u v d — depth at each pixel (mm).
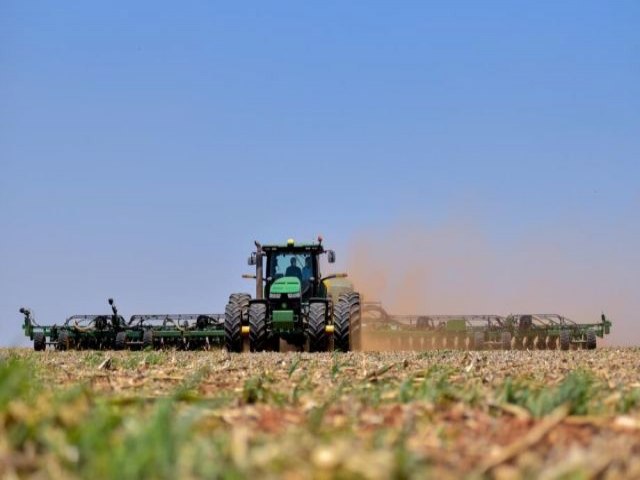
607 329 42406
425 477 5164
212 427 7605
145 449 5340
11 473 5305
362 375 14922
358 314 34594
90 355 24125
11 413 6672
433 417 8430
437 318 44000
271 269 35969
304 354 27984
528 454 6172
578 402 8969
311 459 5500
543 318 43375
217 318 42812
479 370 16359
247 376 14500
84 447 5703
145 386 12227
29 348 44562
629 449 6508
